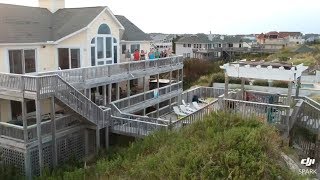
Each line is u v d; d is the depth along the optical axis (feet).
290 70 53.31
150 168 39.81
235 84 128.47
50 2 79.51
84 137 59.77
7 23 63.93
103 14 73.31
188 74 156.97
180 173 35.42
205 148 38.19
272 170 34.04
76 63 69.77
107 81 65.10
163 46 254.27
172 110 91.91
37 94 46.80
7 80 49.14
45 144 51.96
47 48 65.92
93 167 47.42
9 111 58.54
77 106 53.67
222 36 298.76
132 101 73.20
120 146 60.39
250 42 340.39
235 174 33.06
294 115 53.42
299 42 373.81
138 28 101.71
